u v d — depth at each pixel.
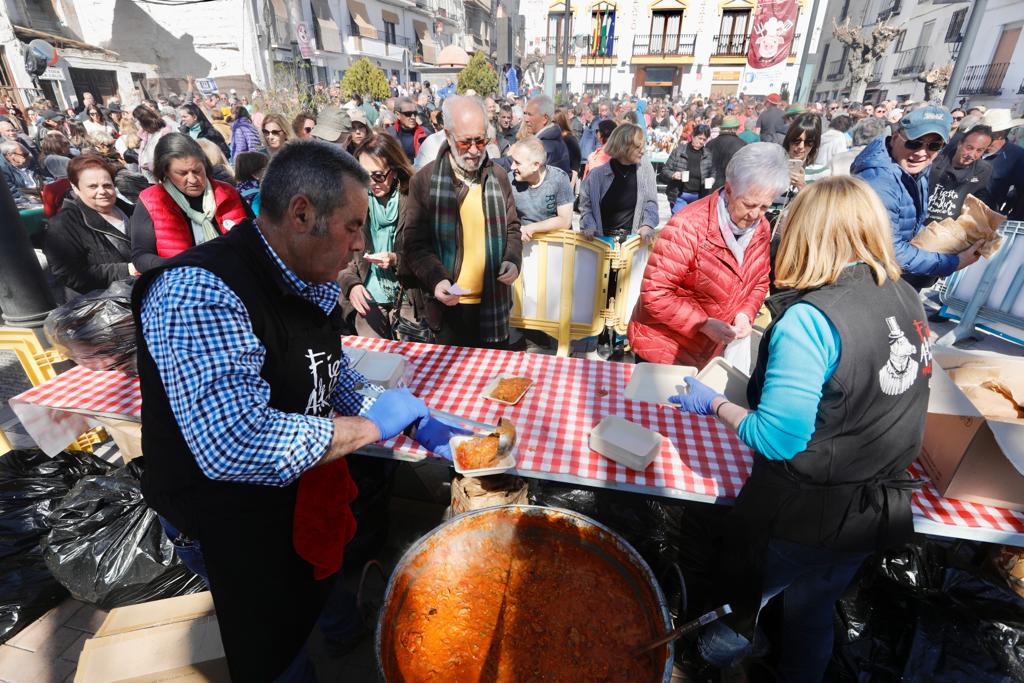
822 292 1.19
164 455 1.22
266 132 5.29
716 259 2.27
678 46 31.67
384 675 1.20
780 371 1.21
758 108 19.08
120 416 2.06
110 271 3.28
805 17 28.42
